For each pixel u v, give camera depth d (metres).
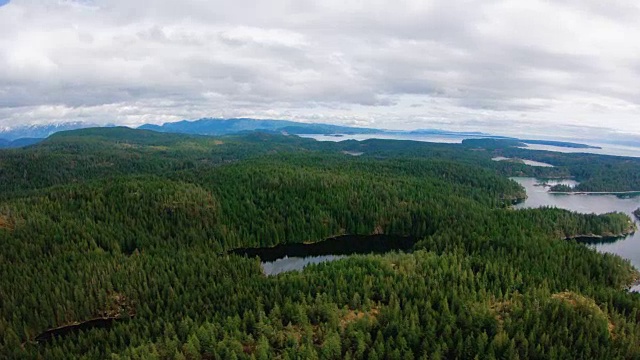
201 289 127.00
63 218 170.88
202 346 92.31
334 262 136.88
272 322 99.00
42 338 116.81
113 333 103.12
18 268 133.88
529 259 137.88
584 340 88.12
